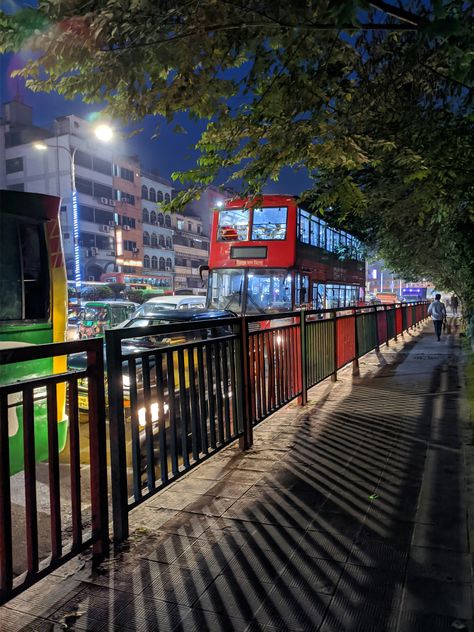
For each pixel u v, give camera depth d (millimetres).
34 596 2611
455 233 9320
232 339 4770
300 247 14594
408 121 4793
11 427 4215
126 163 53844
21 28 2674
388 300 58312
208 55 3258
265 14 2707
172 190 63125
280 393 6090
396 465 4461
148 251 57812
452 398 7184
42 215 4816
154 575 2775
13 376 4250
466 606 2395
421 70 4195
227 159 4605
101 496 2963
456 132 4578
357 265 22969
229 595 2564
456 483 3973
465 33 2551
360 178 7324
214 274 14852
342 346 9406
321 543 3080
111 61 2986
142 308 17625
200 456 4105
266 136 4430
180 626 2340
